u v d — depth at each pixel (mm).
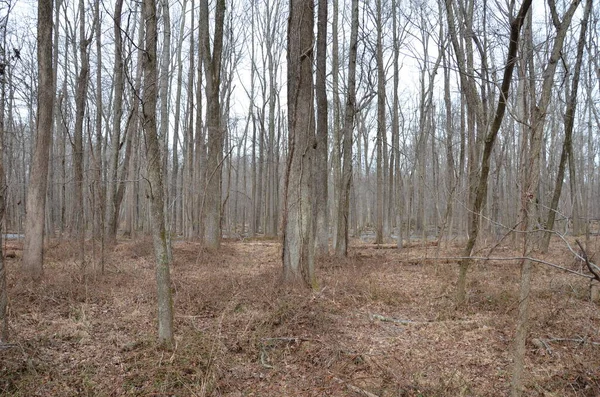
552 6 5262
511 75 4211
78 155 9344
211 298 6820
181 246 14109
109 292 7195
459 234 18328
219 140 13938
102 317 5980
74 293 6922
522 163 3756
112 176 15102
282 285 7461
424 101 20328
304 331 5441
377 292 7457
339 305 6648
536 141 3225
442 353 4969
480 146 13898
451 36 6598
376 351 4984
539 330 5473
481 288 7801
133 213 20094
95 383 4082
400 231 15094
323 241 12023
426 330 5730
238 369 4523
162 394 3936
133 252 12172
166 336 4809
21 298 6434
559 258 10820
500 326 5770
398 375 4262
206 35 13539
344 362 4648
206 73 13633
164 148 12320
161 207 4711
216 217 13766
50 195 18531
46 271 8641
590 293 6914
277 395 4059
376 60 15148
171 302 4863
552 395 3930
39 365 4277
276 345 5066
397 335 5555
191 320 5840
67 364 4461
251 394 4070
